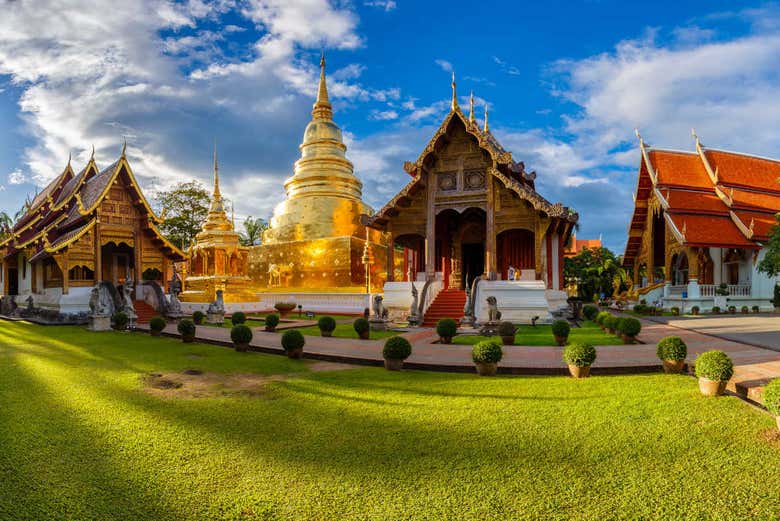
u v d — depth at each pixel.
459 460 4.91
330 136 37.12
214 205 31.86
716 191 32.72
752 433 5.62
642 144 35.59
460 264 27.36
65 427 6.01
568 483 4.40
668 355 8.89
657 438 5.48
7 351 12.68
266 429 5.92
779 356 10.33
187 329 14.23
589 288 47.41
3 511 3.90
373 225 23.61
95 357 11.58
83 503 4.05
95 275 22.36
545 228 21.23
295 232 33.69
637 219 38.34
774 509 3.97
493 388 7.92
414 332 16.84
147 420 6.31
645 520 3.80
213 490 4.29
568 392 7.57
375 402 7.13
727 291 29.27
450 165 23.05
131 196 23.78
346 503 4.04
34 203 33.56
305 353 11.38
